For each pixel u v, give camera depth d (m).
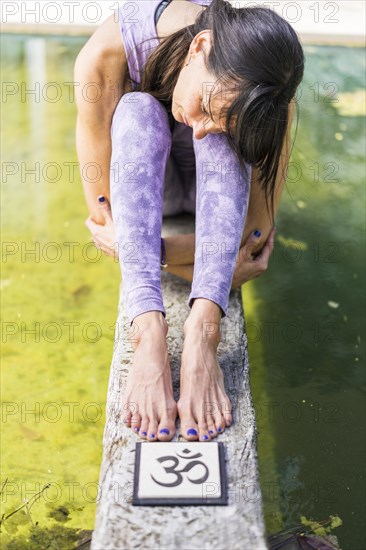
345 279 2.52
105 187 1.93
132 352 1.71
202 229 1.64
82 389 2.08
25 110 3.29
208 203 1.65
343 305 2.42
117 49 1.73
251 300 2.43
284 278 2.52
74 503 1.78
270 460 1.91
